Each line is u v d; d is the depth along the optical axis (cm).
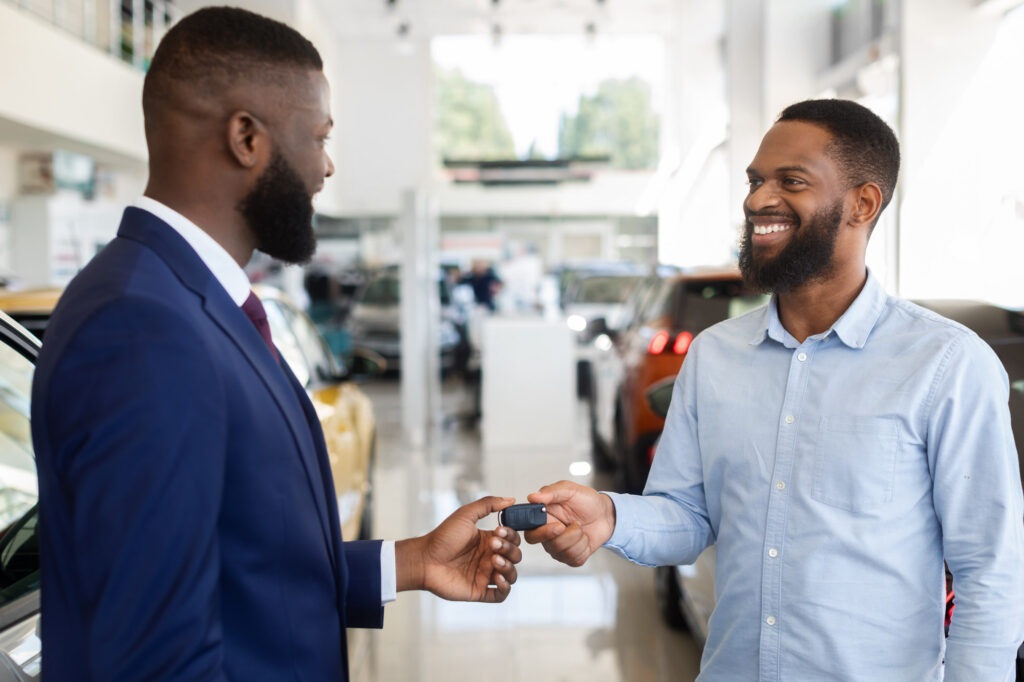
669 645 382
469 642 388
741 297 500
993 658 129
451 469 736
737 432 150
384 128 1978
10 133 796
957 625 132
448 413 1027
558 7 1744
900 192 612
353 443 432
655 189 1753
